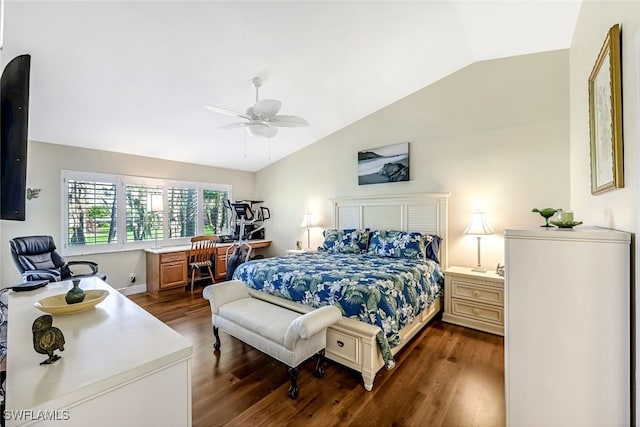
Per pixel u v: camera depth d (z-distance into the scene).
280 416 1.76
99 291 1.74
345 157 4.68
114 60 2.49
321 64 3.00
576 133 2.60
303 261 3.28
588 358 1.27
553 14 2.45
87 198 4.00
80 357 0.99
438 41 2.92
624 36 1.33
